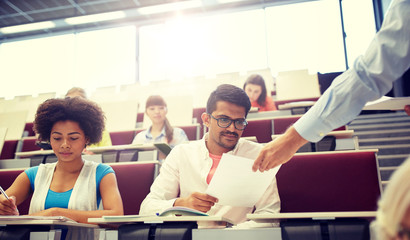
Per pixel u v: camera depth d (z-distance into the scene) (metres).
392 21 0.93
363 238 0.97
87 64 8.13
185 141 3.30
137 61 7.92
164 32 7.91
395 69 0.92
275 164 1.08
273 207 1.51
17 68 8.42
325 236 1.01
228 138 1.62
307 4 7.23
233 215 1.62
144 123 4.16
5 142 3.90
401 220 0.28
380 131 4.52
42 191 1.56
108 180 1.61
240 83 4.98
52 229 1.20
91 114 1.61
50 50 8.35
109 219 1.09
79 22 7.68
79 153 1.58
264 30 7.39
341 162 1.69
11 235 1.13
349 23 6.84
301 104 3.74
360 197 1.63
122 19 8.01
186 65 7.66
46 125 1.56
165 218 1.06
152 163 2.10
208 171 1.68
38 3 7.20
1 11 7.45
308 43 7.09
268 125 3.34
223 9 7.64
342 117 0.99
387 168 3.69
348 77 0.97
